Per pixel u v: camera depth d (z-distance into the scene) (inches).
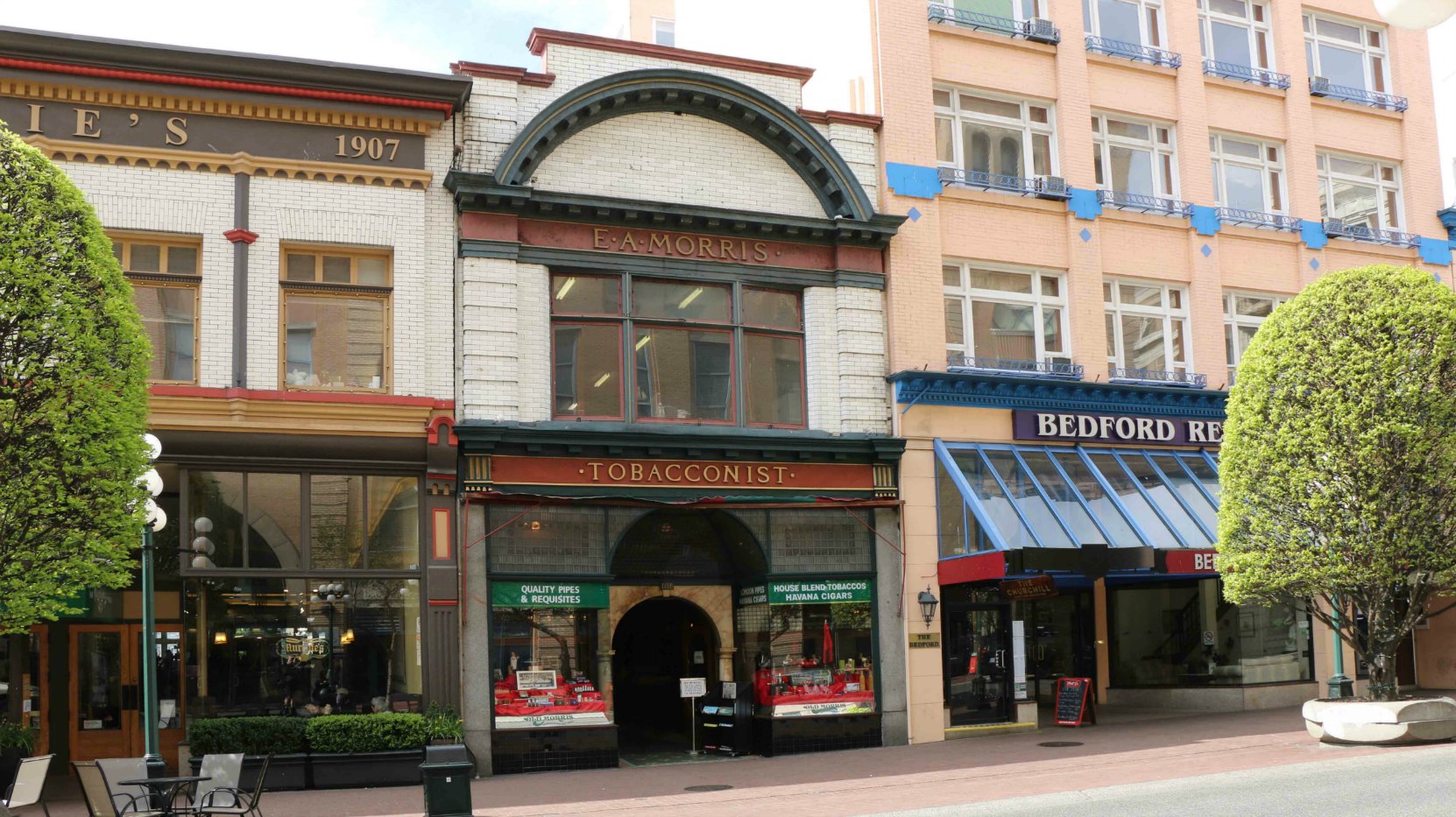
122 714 788.0
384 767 688.4
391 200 757.9
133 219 707.4
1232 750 704.4
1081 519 866.1
